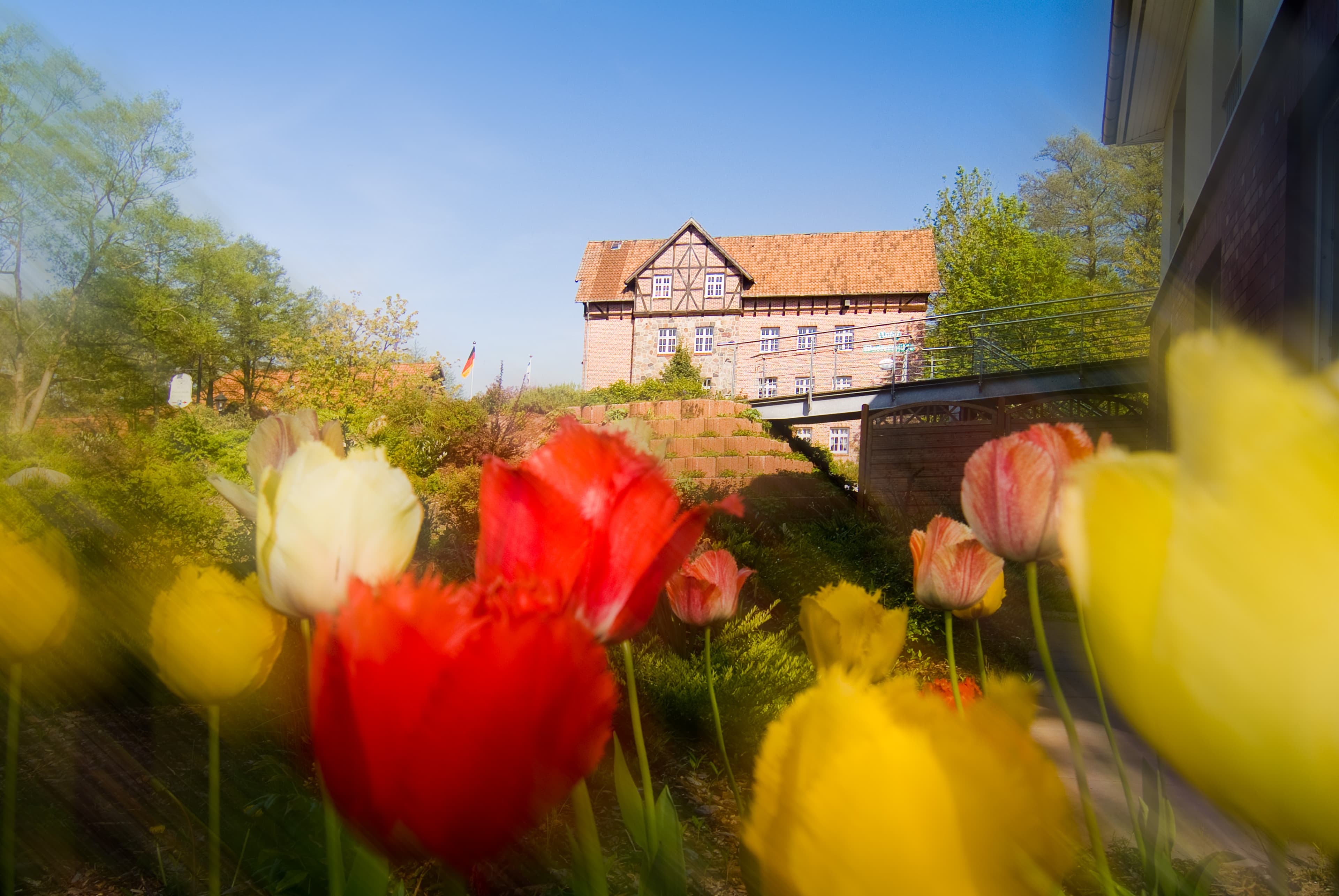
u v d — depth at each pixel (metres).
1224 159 4.87
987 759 0.16
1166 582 0.13
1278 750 0.12
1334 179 3.40
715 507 0.30
